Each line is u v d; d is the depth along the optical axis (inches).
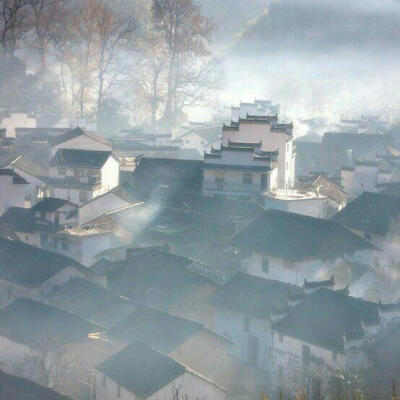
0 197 3757.4
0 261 2925.7
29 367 2158.0
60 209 3440.0
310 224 2888.8
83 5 6569.9
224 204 3516.2
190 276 2674.7
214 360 2228.1
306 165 5275.6
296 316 2208.4
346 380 1876.2
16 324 2320.4
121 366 1967.3
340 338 2047.2
